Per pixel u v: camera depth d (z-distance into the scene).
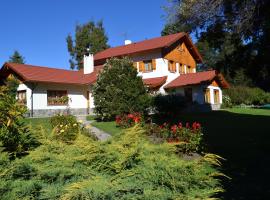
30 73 27.53
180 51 35.41
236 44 13.59
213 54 57.22
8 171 3.72
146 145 3.87
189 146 10.84
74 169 3.70
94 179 3.38
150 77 32.47
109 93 20.77
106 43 62.97
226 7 12.99
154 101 21.80
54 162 3.91
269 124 18.98
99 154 3.80
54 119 13.48
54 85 28.42
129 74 21.19
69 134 9.05
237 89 39.25
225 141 14.04
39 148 4.49
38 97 27.05
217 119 22.38
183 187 3.15
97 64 36.59
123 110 20.34
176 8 15.57
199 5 14.10
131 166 3.58
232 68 14.53
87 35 61.62
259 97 39.25
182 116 24.28
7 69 27.78
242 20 12.27
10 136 5.50
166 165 3.31
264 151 11.83
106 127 17.72
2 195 3.37
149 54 32.62
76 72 34.12
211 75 31.27
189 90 31.41
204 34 15.07
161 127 13.31
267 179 8.13
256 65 13.03
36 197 3.40
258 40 12.28
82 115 28.23
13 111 5.76
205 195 3.17
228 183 7.77
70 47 62.66
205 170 3.50
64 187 3.35
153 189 3.15
